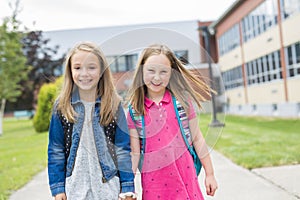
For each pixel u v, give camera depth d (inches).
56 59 757.9
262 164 205.0
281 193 148.9
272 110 602.2
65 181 80.6
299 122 448.1
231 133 376.5
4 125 812.0
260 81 643.5
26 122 872.9
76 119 80.1
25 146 368.2
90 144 79.9
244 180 173.8
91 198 79.2
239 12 700.7
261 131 379.9
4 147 371.9
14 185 186.1
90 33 596.4
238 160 219.1
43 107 515.2
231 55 767.7
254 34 647.1
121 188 81.1
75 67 80.0
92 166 79.4
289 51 532.1
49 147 81.7
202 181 173.6
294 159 212.7
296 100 518.9
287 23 524.7
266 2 584.1
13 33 605.6
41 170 231.8
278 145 272.7
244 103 719.7
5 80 610.2
